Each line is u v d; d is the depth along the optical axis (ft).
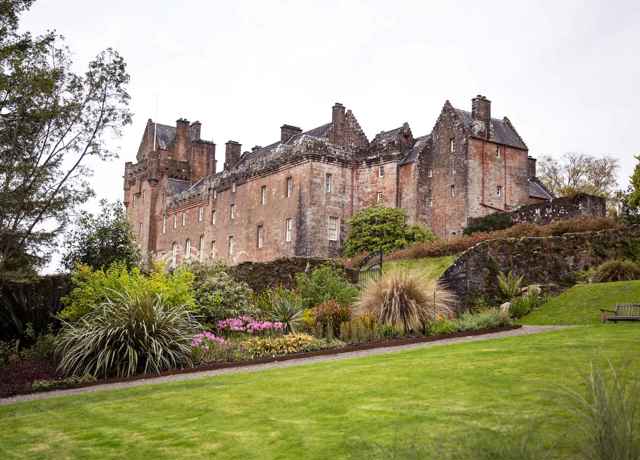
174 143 208.44
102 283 56.49
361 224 120.37
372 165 135.03
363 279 73.46
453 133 127.44
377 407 26.94
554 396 25.30
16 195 55.98
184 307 53.78
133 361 44.21
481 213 123.24
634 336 38.32
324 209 130.93
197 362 46.24
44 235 59.31
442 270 74.38
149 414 29.94
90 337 45.47
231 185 158.92
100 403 33.63
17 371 47.44
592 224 80.59
